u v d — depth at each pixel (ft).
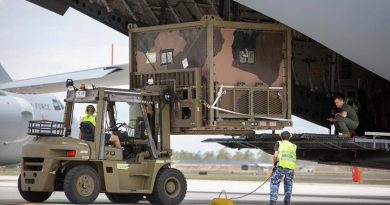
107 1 136.67
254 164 614.75
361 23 114.62
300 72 144.15
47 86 247.50
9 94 268.82
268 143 129.90
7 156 267.59
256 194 203.41
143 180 116.47
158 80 126.00
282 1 114.21
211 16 119.75
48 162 111.24
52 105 283.59
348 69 146.61
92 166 113.80
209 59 119.34
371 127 148.15
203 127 119.75
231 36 121.70
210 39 119.65
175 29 124.98
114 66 234.38
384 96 148.15
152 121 121.39
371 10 111.75
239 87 121.49
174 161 124.26
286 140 111.86
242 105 121.80
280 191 229.45
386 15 111.96
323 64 145.28
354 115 126.21
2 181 292.81
